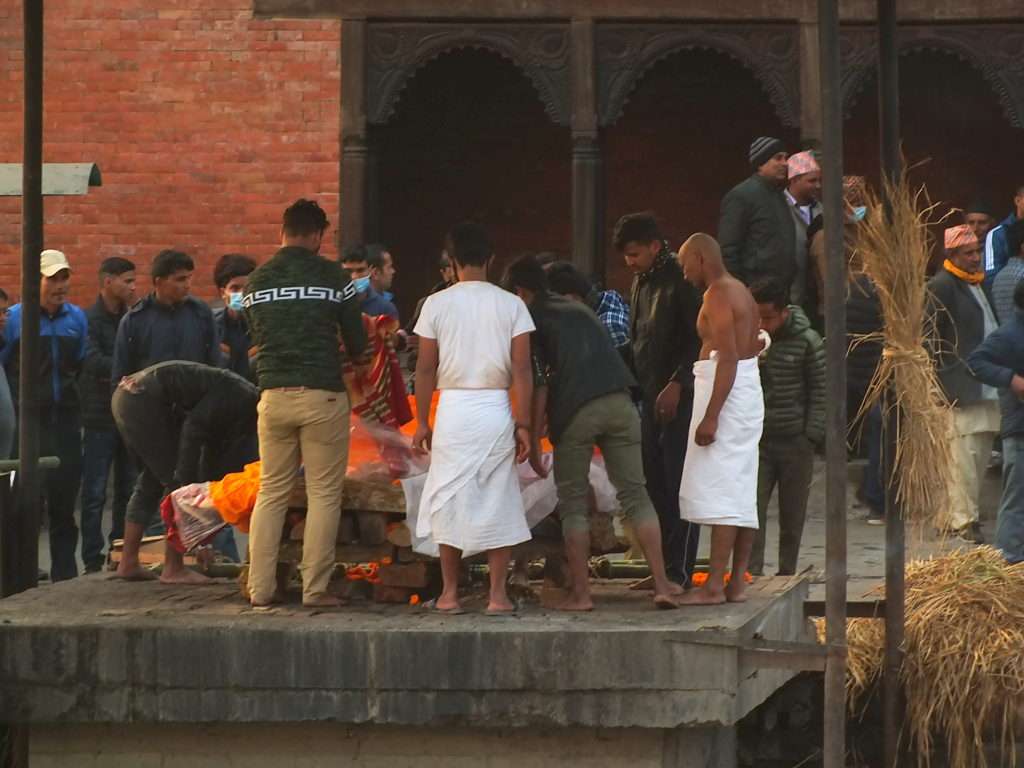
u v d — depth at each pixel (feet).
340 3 161.79
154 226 162.30
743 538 82.12
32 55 91.66
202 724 74.95
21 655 74.02
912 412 85.51
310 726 74.64
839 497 77.46
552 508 82.48
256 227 162.30
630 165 199.11
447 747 74.18
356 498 81.10
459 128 198.18
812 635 92.17
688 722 71.51
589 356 79.20
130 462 121.90
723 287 80.69
